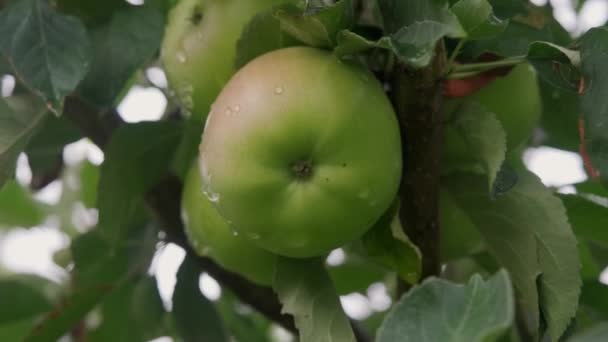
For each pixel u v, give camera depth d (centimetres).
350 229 55
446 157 60
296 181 54
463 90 59
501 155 55
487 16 53
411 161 58
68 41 58
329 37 55
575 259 56
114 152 66
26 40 58
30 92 63
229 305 79
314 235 55
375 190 55
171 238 70
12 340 77
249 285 70
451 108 59
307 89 54
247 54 57
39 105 61
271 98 54
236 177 54
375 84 55
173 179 69
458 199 60
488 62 58
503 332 47
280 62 55
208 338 72
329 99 54
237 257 62
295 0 59
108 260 73
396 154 55
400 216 59
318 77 54
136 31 61
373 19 58
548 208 57
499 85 61
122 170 66
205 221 62
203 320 72
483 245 66
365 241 58
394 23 55
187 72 60
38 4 58
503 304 47
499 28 53
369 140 54
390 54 57
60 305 68
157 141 66
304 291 58
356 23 57
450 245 64
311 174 54
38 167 73
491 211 59
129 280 75
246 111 54
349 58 55
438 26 52
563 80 57
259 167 54
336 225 55
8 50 58
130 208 67
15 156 61
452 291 49
